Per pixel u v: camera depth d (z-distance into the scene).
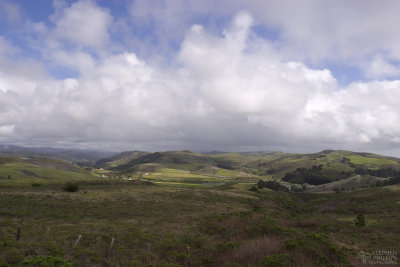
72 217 28.45
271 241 16.58
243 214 33.38
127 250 15.86
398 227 31.86
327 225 29.75
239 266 12.59
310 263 12.83
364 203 77.75
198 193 59.28
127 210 35.34
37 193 44.03
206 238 20.06
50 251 14.96
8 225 22.08
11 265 12.34
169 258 14.70
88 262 13.40
